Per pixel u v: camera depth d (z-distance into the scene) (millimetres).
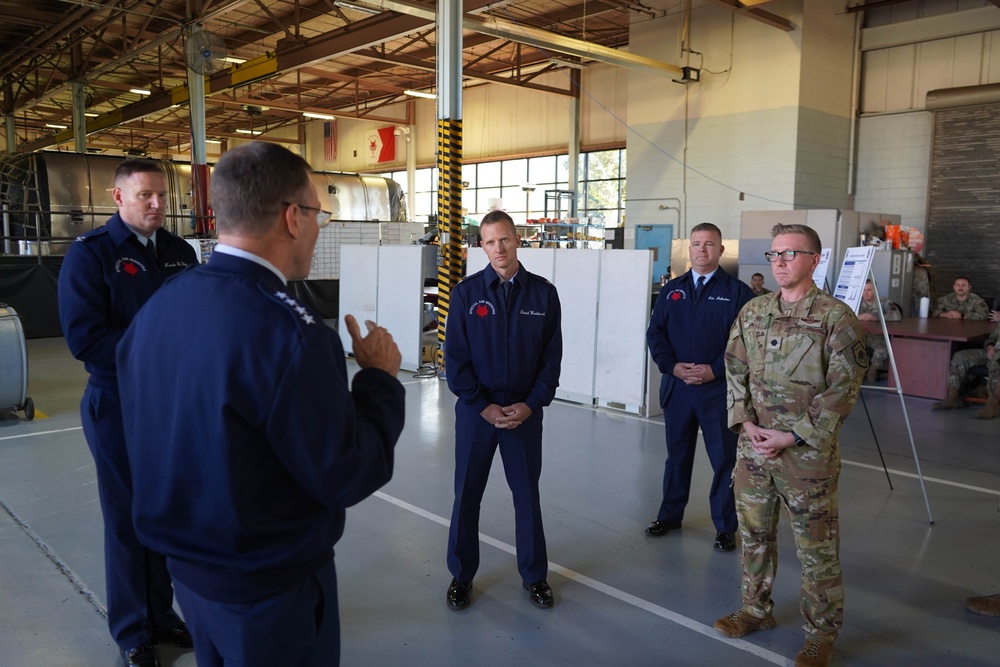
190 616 1390
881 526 3998
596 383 6879
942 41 12508
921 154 12891
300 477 1263
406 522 3982
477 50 18641
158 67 18547
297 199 1341
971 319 8672
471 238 11617
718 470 3586
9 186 13125
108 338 2352
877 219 10414
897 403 7219
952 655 2715
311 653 1396
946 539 3822
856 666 2635
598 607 3049
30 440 5582
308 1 14836
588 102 19359
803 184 12852
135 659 2529
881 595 3191
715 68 13656
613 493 4477
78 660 2625
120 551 2508
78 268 2338
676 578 3328
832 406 2451
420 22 11945
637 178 15141
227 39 17469
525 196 21406
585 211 18578
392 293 8828
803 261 2545
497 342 2955
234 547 1267
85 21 14688
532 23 16312
